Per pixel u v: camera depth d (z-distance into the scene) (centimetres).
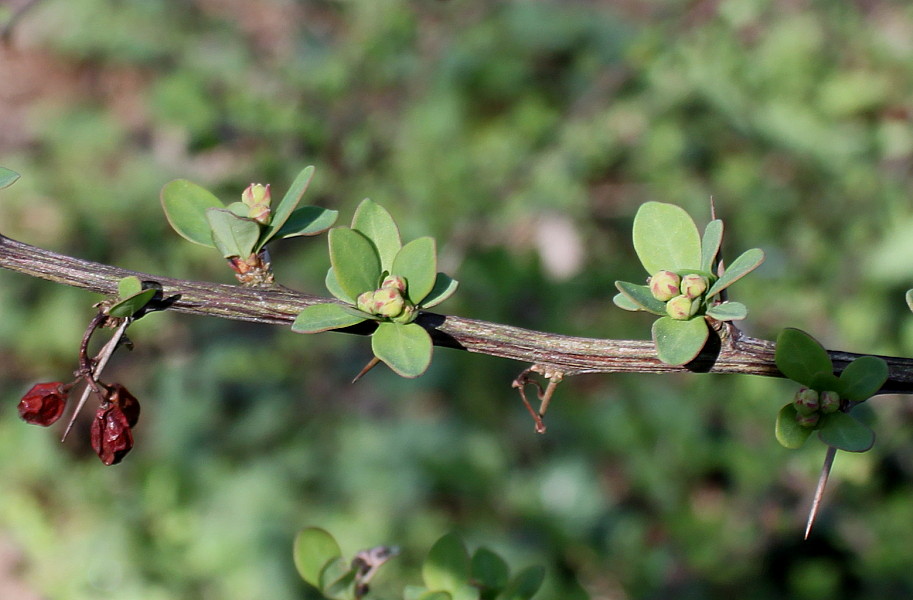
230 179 576
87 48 687
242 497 541
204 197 190
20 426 575
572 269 611
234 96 578
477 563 215
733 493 521
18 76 703
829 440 164
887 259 545
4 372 592
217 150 593
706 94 619
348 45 634
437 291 174
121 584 524
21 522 552
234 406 580
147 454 571
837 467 477
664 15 654
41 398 186
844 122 626
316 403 579
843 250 571
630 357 174
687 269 172
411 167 600
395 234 180
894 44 635
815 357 164
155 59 663
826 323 550
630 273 614
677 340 159
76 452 575
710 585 494
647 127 632
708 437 533
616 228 635
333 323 164
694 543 505
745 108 622
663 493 525
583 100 636
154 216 616
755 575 493
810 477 487
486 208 598
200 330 612
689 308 161
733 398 535
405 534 522
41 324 595
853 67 636
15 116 686
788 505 502
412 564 512
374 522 527
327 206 585
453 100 633
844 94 624
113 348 172
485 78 648
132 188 621
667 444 536
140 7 681
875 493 489
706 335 159
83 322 600
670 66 623
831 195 594
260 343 605
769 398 524
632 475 538
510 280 603
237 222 175
